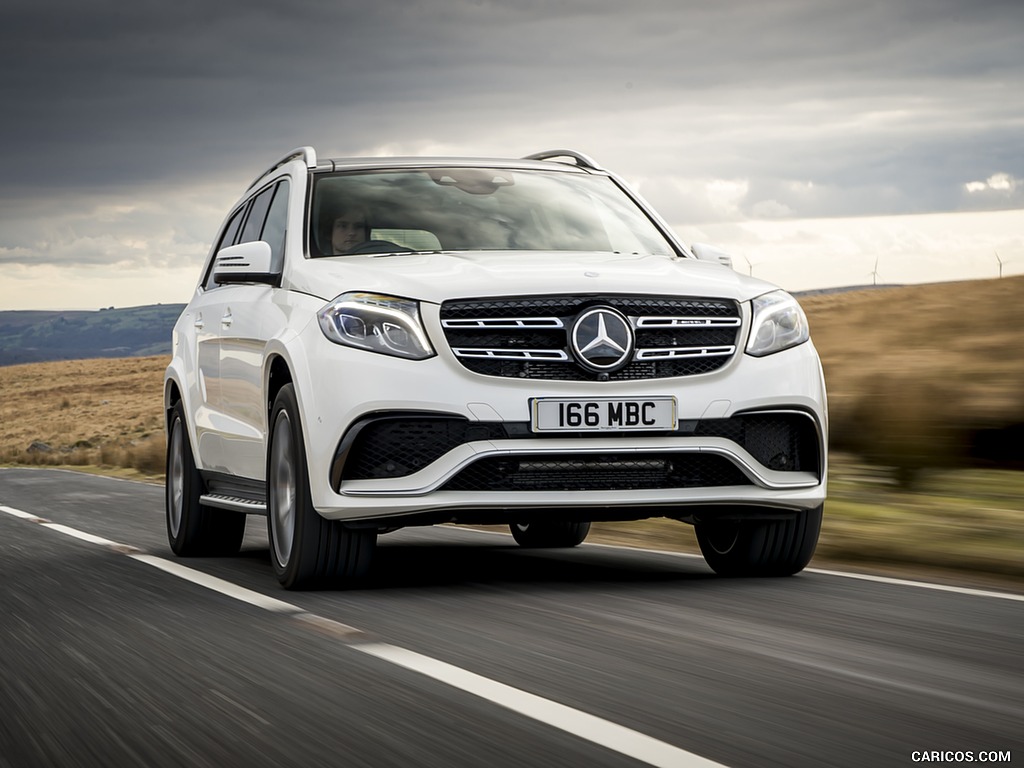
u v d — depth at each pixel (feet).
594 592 17.17
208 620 15.01
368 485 16.65
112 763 9.20
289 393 17.74
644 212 22.22
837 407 36.83
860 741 9.31
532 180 22.08
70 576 19.61
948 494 28.37
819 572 19.38
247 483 20.77
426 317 16.79
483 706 10.47
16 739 9.95
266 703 10.76
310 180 21.03
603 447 16.72
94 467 80.59
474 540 26.45
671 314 17.28
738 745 9.21
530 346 16.88
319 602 16.39
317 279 18.25
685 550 23.84
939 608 15.57
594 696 10.80
